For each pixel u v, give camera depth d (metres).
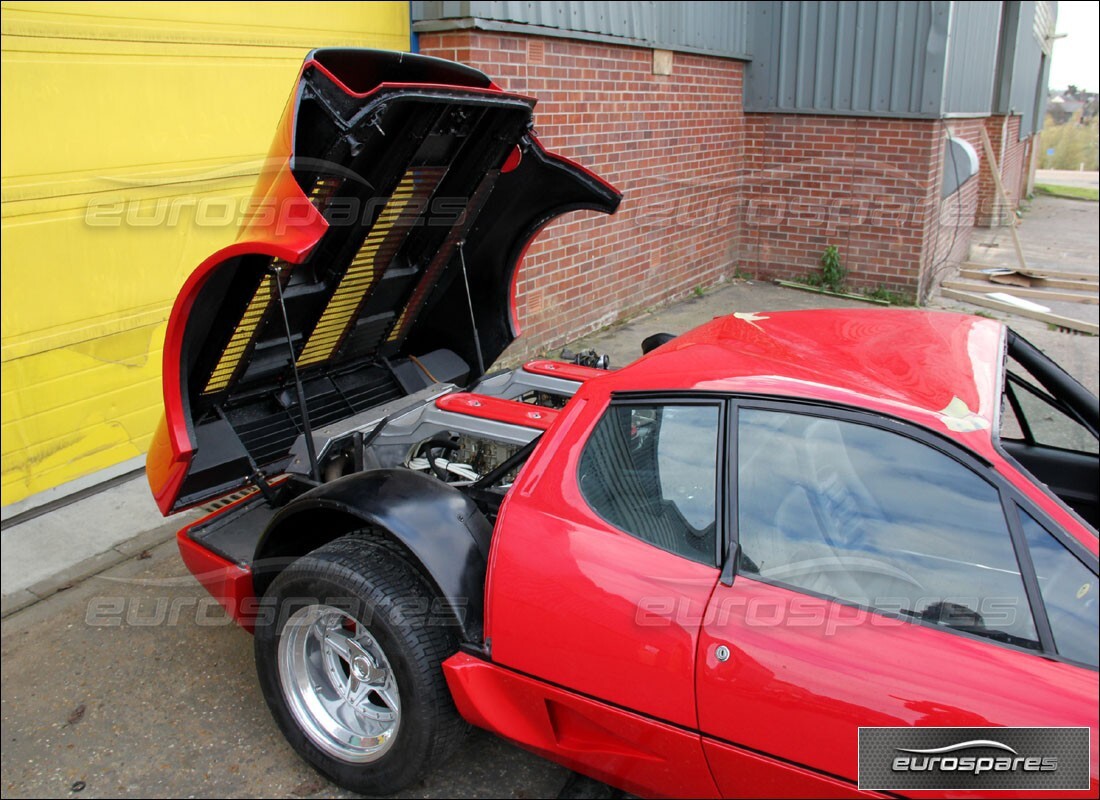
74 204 4.58
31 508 4.75
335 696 2.96
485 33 6.05
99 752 3.13
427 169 3.37
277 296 3.25
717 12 9.22
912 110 9.27
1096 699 1.83
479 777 2.98
